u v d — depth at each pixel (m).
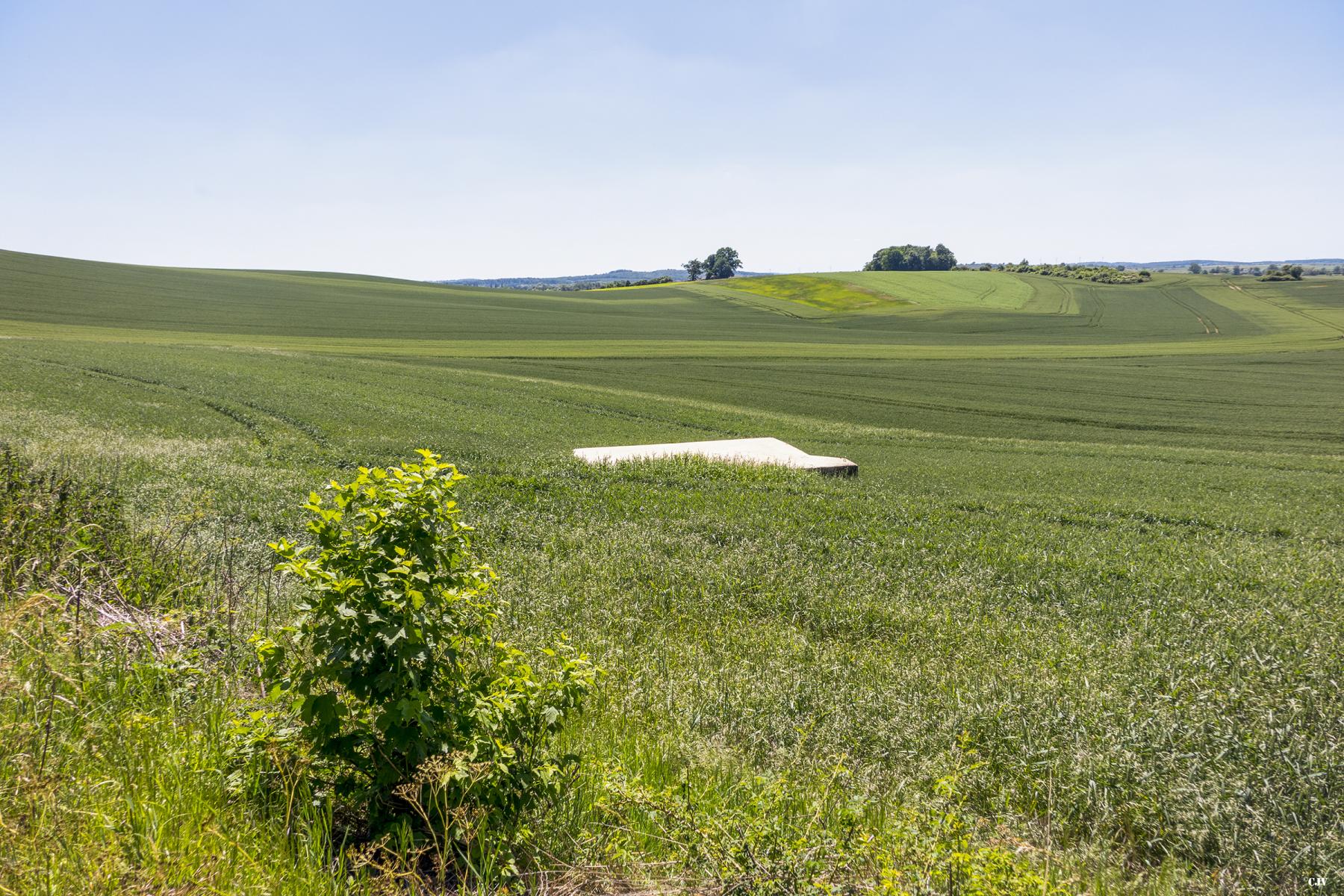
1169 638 10.30
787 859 4.31
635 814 4.79
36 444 17.83
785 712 7.42
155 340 68.62
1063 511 20.27
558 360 71.88
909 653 9.47
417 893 3.92
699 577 12.20
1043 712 7.54
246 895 3.52
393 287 158.00
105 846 3.56
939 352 85.12
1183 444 43.06
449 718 4.53
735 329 112.31
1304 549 17.09
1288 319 116.88
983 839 5.08
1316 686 8.66
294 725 4.75
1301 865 5.28
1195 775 6.36
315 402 34.59
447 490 5.02
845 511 18.23
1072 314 129.12
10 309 84.25
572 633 9.35
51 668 5.04
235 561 10.03
